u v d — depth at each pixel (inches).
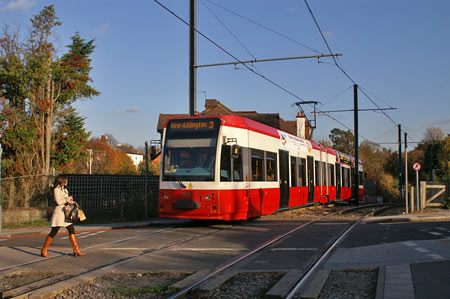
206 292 263.6
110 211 771.4
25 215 668.7
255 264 346.0
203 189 566.3
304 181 885.2
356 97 1270.9
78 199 722.8
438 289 244.2
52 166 882.1
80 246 452.1
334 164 1172.5
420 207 864.3
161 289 277.0
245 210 610.2
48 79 818.8
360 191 1525.6
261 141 679.1
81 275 314.7
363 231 520.4
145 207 777.6
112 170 1582.2
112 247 441.1
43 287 279.9
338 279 290.7
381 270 295.3
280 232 538.0
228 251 409.1
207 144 579.2
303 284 277.4
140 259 374.0
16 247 443.8
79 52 903.7
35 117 797.2
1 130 764.0
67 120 896.3
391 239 437.1
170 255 391.5
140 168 1392.7
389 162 3326.8
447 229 500.4
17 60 789.9
